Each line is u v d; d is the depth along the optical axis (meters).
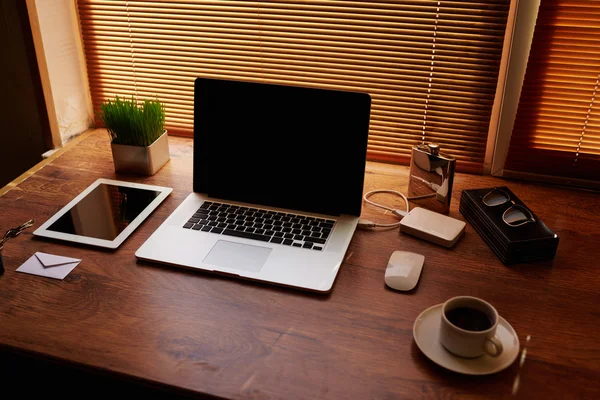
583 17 1.42
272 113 1.44
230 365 1.06
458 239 1.39
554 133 1.58
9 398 1.71
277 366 1.05
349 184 1.43
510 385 1.01
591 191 1.60
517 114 1.58
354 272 1.29
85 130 2.05
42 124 1.92
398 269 1.25
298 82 1.77
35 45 1.79
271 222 1.43
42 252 1.37
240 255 1.32
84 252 1.37
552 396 0.99
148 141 1.66
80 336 1.13
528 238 1.29
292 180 1.46
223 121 1.48
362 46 1.64
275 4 1.66
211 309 1.19
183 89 1.89
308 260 1.30
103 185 1.64
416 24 1.57
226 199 1.53
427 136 1.72
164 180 1.67
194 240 1.37
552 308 1.18
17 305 1.21
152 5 1.77
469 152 1.69
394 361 1.06
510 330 1.12
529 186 1.63
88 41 1.91
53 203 1.56
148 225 1.46
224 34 1.76
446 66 1.59
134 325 1.16
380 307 1.19
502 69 1.61
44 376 1.70
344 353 1.08
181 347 1.10
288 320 1.16
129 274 1.30
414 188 1.54
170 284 1.26
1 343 1.12
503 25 1.49
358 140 1.39
